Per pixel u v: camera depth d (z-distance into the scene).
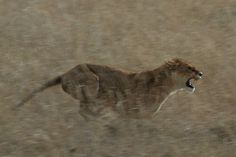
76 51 37.88
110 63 36.78
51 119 29.27
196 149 28.45
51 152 27.42
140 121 30.39
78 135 28.48
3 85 32.28
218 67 37.25
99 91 30.12
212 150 28.70
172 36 41.72
